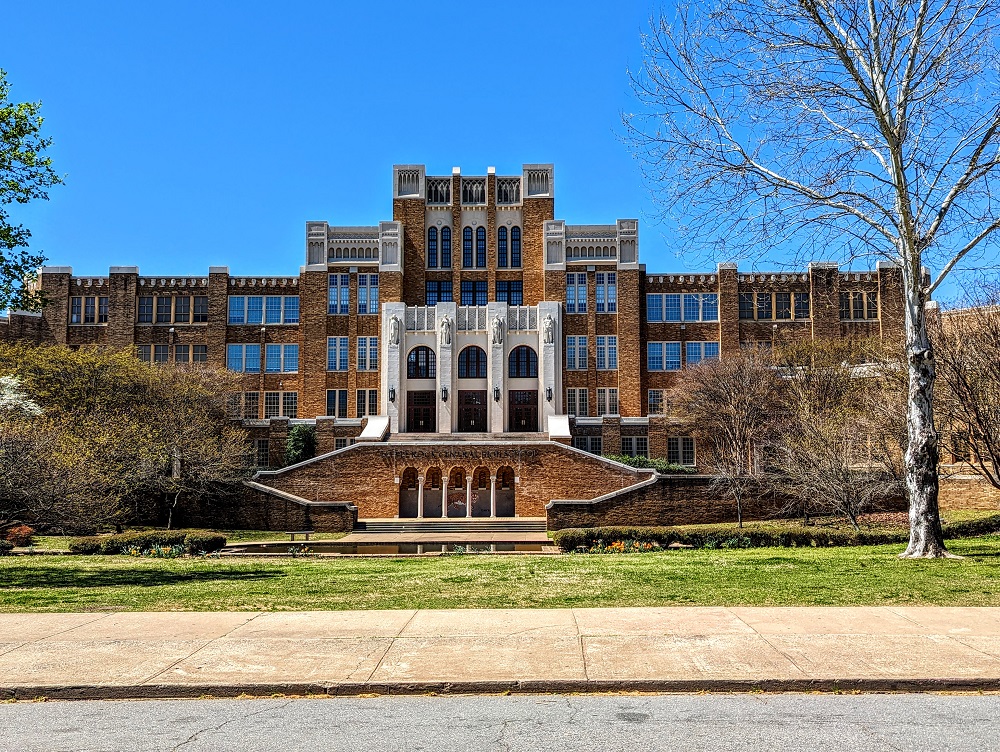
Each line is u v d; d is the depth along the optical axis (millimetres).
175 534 36938
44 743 8938
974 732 9031
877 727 9211
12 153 24141
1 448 30516
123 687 10781
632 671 11164
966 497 42062
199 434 50750
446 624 14016
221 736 9102
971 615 14359
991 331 32094
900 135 21328
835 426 40625
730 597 16375
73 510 33344
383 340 69438
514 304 74875
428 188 76000
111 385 52062
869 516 42125
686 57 21719
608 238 73250
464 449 56062
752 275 73062
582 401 71375
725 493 48406
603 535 34438
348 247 74062
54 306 74688
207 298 74750
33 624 14359
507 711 9953
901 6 20875
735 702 10234
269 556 31156
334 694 10742
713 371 57562
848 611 14797
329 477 55625
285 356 74062
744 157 21984
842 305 71875
